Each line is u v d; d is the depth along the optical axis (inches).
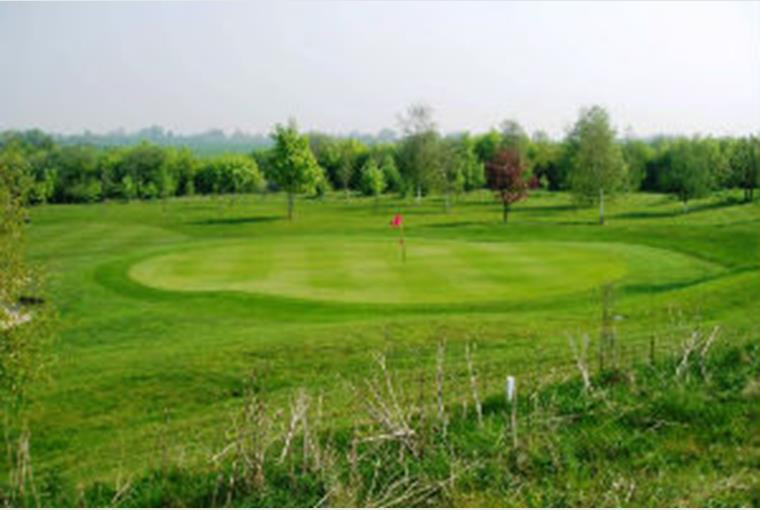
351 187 4601.4
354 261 1315.2
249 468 336.2
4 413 568.1
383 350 673.0
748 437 354.3
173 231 2347.4
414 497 315.9
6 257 615.2
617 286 1051.3
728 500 300.0
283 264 1307.8
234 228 2402.8
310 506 311.6
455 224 2279.8
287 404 508.4
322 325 815.7
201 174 4608.8
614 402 401.1
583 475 329.1
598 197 2726.4
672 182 2866.6
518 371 535.5
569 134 3779.5
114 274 1275.8
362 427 406.3
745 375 427.8
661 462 338.0
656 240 1610.5
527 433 368.8
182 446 425.1
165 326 903.7
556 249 1414.9
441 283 1091.3
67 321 933.8
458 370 569.3
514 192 2374.5
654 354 516.4
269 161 2785.4
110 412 556.4
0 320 604.1
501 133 4699.8
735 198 3029.0
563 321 787.4
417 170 3358.8
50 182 3823.8
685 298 871.7
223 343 730.2
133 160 4458.7
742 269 1141.7
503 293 1012.5
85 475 391.2
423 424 371.2
